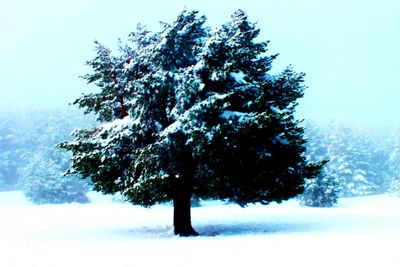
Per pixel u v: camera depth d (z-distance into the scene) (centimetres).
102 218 3288
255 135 1803
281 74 2222
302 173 2033
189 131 1652
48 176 6681
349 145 8156
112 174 2014
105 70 2134
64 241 1719
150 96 1850
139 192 1848
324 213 3366
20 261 1145
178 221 1981
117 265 1027
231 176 1858
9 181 8644
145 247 1382
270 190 1997
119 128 1912
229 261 1029
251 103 1845
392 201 5759
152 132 1942
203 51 1816
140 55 1981
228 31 2072
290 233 1786
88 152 1998
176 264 1011
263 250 1200
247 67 2081
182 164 1833
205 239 1616
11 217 3344
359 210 3809
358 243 1305
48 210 4375
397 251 1118
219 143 1702
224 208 4591
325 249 1184
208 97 1728
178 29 1992
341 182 7600
